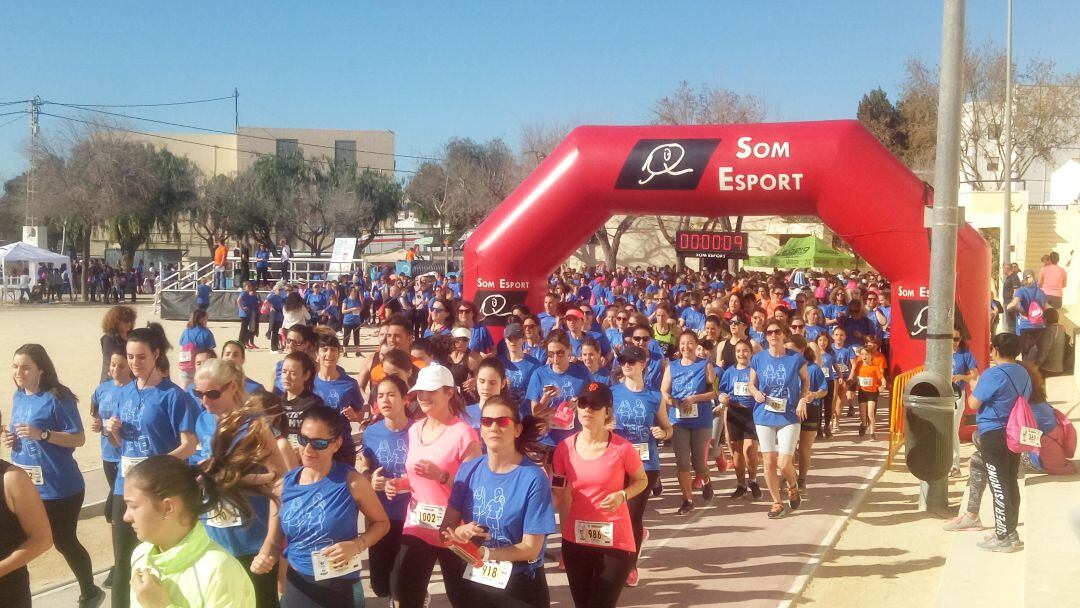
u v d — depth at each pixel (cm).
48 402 608
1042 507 727
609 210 1366
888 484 1048
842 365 1349
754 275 2936
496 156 6028
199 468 364
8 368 1970
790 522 873
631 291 2102
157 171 5369
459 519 501
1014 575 664
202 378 546
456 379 837
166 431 591
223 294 3375
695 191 1282
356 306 2484
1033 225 3441
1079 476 820
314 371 620
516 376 898
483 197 5550
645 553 782
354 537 464
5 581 421
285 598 465
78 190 4678
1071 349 1775
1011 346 719
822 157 1215
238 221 5994
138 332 593
